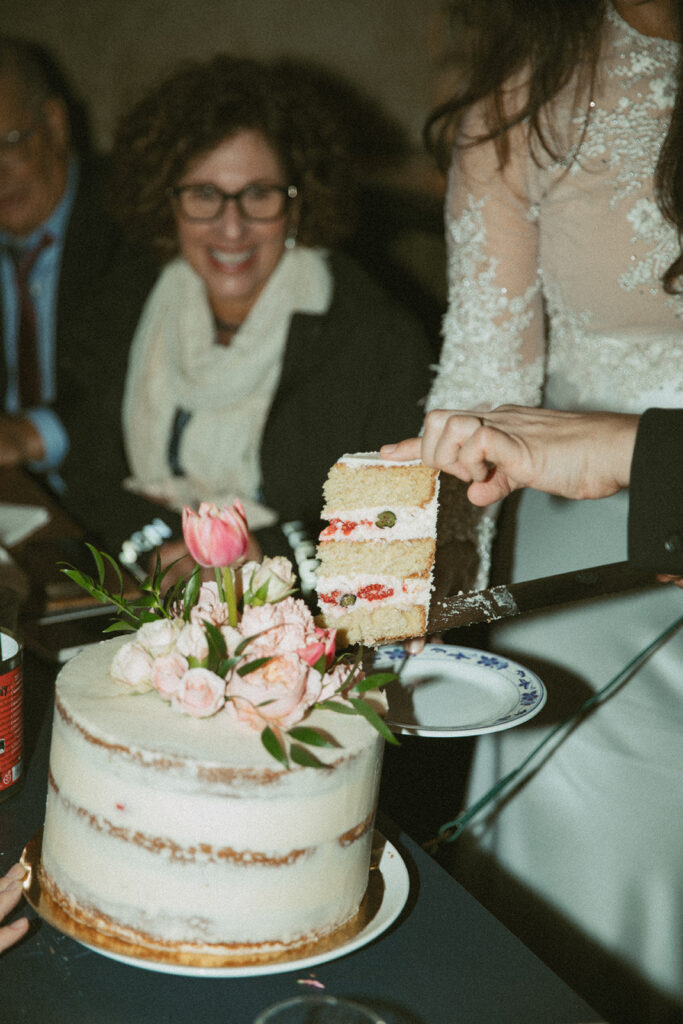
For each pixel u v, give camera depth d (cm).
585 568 151
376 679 83
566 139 156
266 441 274
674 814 147
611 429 109
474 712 124
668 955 146
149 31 423
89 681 87
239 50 423
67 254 318
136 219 284
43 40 425
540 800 149
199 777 76
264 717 79
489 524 143
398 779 154
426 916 92
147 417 291
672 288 158
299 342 275
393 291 337
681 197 151
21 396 349
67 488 294
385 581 111
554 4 147
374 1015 69
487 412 113
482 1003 82
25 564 166
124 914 81
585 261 161
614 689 152
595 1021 81
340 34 408
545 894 149
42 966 85
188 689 79
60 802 84
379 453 112
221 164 259
